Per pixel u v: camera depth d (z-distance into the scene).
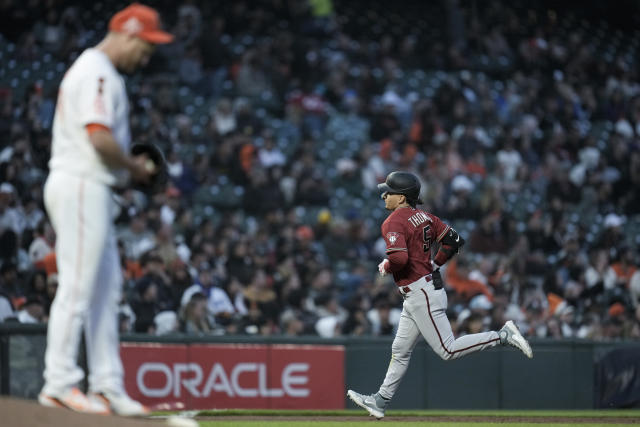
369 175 56.19
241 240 40.66
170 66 59.44
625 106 70.31
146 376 30.47
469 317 35.06
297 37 65.50
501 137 61.00
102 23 65.31
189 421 12.33
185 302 33.28
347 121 61.59
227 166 52.00
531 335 39.03
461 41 71.81
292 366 33.09
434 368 34.56
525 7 83.88
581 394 35.84
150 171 13.38
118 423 11.72
